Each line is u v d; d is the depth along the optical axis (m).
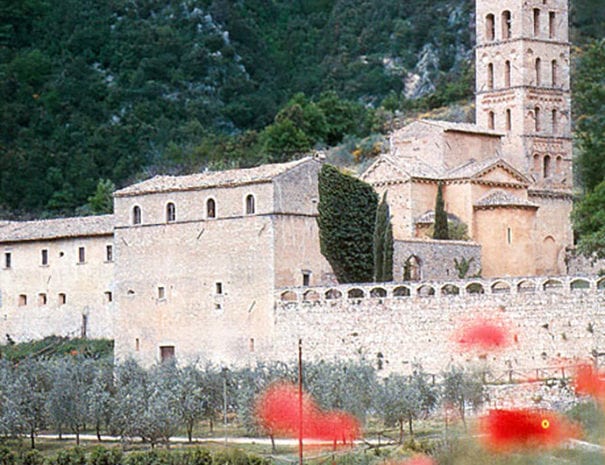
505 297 187.12
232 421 187.12
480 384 173.88
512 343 185.75
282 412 170.25
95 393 181.00
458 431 152.25
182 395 177.88
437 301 190.62
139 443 177.25
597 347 182.00
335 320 198.25
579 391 166.00
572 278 184.50
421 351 191.25
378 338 194.62
